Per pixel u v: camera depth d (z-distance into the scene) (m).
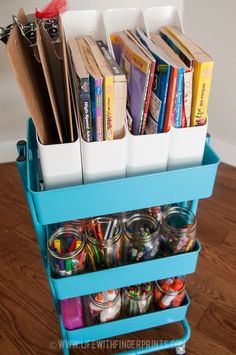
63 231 0.78
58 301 0.93
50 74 0.58
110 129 0.57
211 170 0.64
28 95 0.51
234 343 1.03
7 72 1.45
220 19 1.32
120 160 0.60
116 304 0.91
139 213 0.83
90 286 0.78
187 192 0.67
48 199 0.60
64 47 0.54
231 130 1.58
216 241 1.33
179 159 0.64
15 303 1.14
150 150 0.60
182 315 0.97
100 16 0.70
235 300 1.14
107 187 0.61
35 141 0.77
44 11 0.69
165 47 0.63
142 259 0.78
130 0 1.35
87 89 0.52
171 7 0.71
